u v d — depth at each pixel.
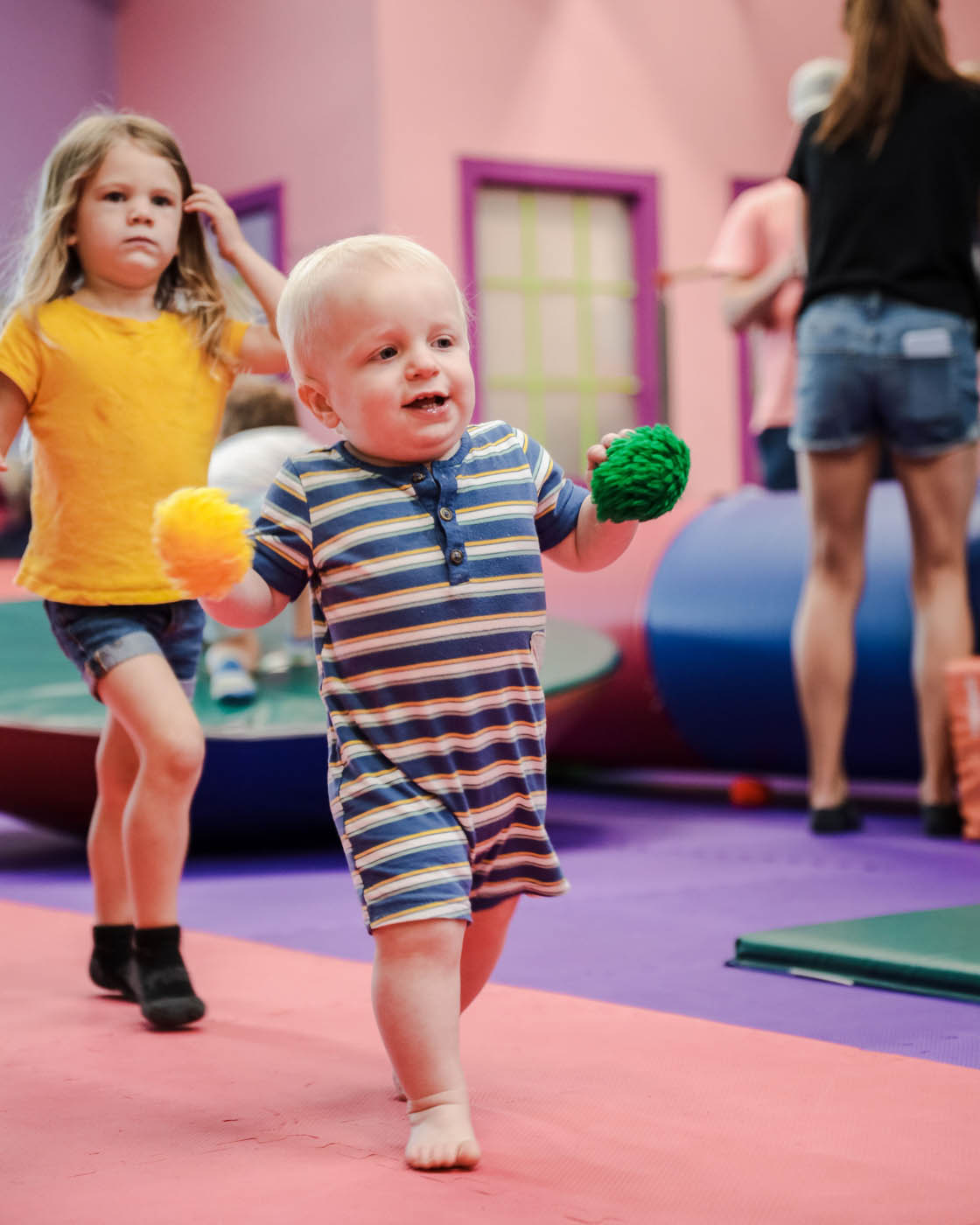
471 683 1.44
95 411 1.99
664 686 4.40
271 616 1.48
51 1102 1.56
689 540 4.52
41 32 8.53
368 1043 1.79
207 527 1.34
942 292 3.27
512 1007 1.91
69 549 1.99
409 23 7.38
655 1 8.14
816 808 3.53
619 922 2.51
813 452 3.38
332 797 1.44
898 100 3.26
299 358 1.50
